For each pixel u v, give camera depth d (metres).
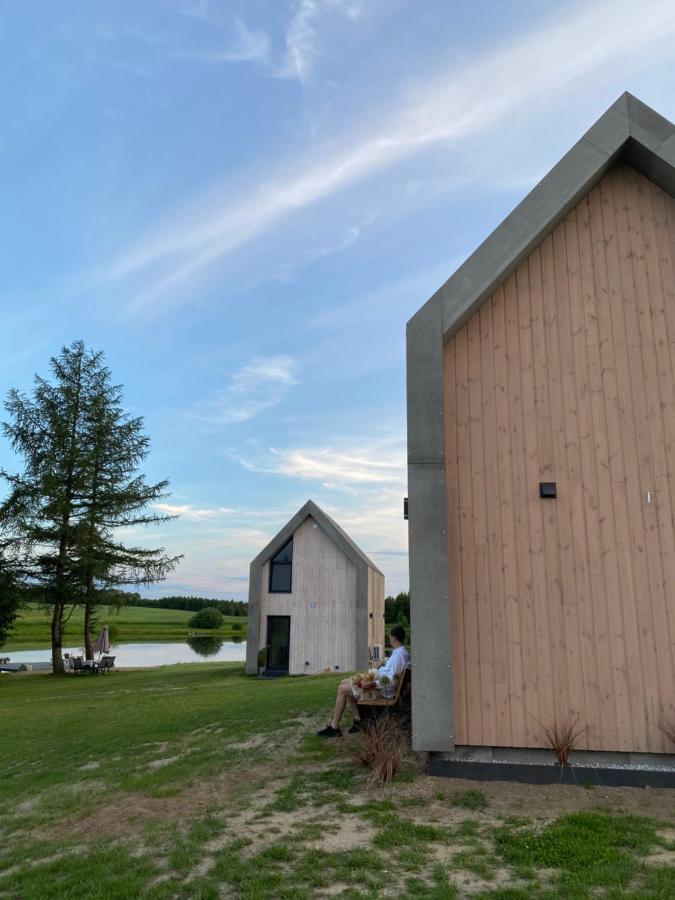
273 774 6.72
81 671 27.23
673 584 6.48
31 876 4.63
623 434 6.88
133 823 5.65
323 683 14.26
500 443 7.06
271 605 24.50
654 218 7.31
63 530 27.05
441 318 7.09
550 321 7.26
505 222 7.14
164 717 11.05
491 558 6.82
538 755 6.41
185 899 4.04
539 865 4.30
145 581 29.84
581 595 6.60
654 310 7.12
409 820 5.23
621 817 5.14
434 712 6.43
